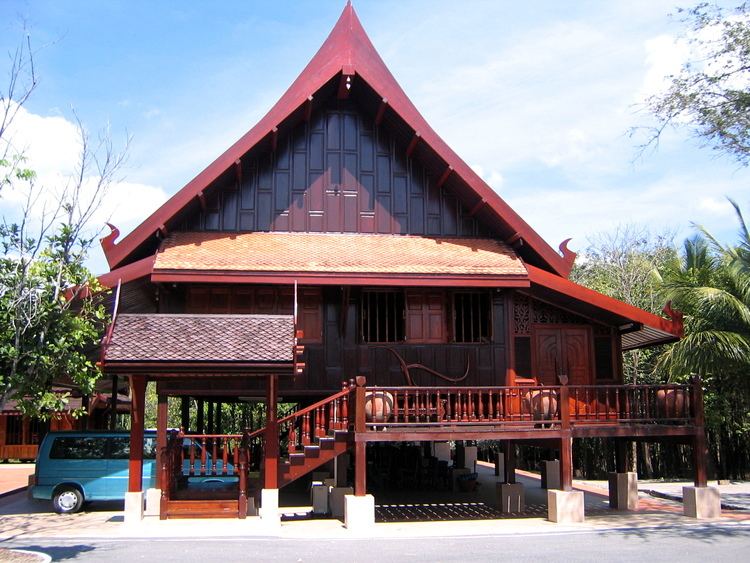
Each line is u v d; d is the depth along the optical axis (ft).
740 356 63.16
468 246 56.24
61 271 33.76
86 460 54.85
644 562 33.17
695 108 46.42
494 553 35.83
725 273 68.95
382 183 57.98
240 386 51.90
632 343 63.93
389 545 38.55
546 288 54.75
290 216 56.39
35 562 32.19
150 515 48.57
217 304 53.31
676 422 50.80
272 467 45.62
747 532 41.93
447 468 70.85
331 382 53.06
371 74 54.85
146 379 45.91
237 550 36.86
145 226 51.65
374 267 51.13
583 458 83.61
